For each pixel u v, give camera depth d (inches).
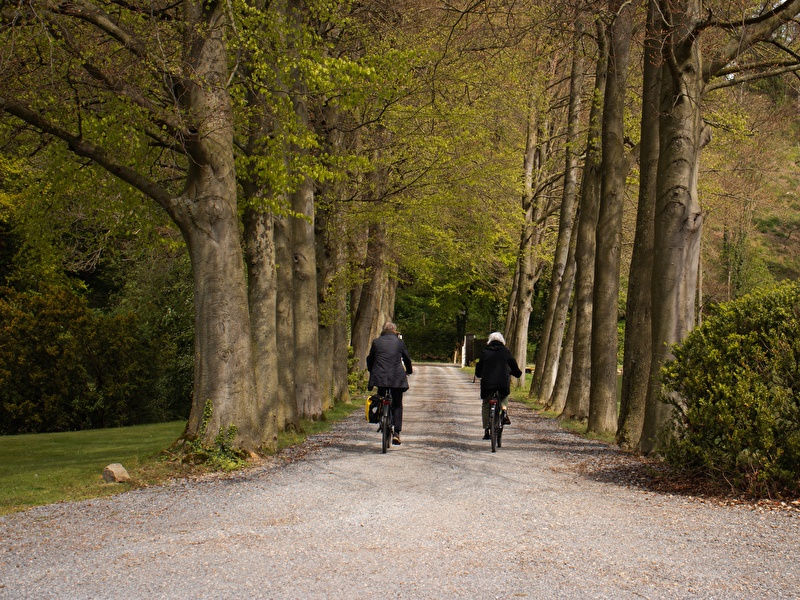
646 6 480.1
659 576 187.8
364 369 1170.0
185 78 402.0
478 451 463.2
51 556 209.9
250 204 464.4
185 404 1082.7
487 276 1414.9
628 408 496.7
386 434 450.6
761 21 423.2
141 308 1109.1
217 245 409.7
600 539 227.5
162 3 434.0
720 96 706.2
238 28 444.1
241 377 410.3
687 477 331.0
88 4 373.1
